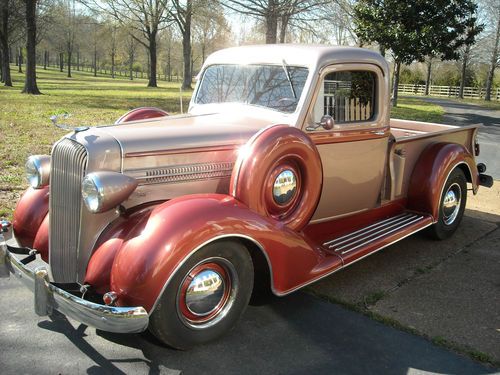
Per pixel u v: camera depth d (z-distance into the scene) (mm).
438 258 4699
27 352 3035
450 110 24156
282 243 3232
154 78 39594
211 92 4496
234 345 3160
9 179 6758
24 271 2984
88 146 2992
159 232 2758
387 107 4395
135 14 38312
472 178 5359
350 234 4262
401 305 3734
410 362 3020
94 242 3074
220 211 2945
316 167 3607
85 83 41406
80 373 2848
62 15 41312
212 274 2996
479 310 3686
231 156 3613
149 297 2699
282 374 2877
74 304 2699
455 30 18484
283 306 3680
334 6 19484
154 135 3307
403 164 4637
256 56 4227
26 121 12336
